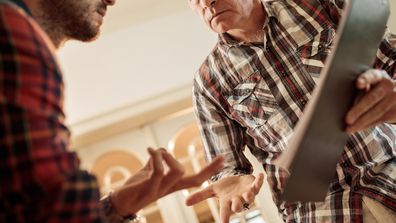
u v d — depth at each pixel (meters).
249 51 1.19
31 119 0.45
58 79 0.50
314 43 1.13
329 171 0.68
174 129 2.59
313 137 0.58
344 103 0.64
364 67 0.68
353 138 1.07
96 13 0.77
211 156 1.28
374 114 0.70
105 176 2.63
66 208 0.45
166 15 2.42
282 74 1.15
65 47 2.37
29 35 0.48
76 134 2.39
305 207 1.12
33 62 0.47
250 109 1.19
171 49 2.39
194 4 1.16
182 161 2.57
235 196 0.95
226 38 1.22
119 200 0.69
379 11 0.68
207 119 1.30
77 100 2.38
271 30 1.17
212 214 2.52
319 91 0.56
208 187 1.02
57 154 0.46
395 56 1.07
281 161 0.60
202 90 1.29
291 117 1.12
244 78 1.20
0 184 0.44
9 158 0.43
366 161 1.07
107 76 2.39
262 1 1.18
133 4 2.29
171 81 2.36
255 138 1.21
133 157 2.65
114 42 2.42
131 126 2.55
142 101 2.36
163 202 2.54
